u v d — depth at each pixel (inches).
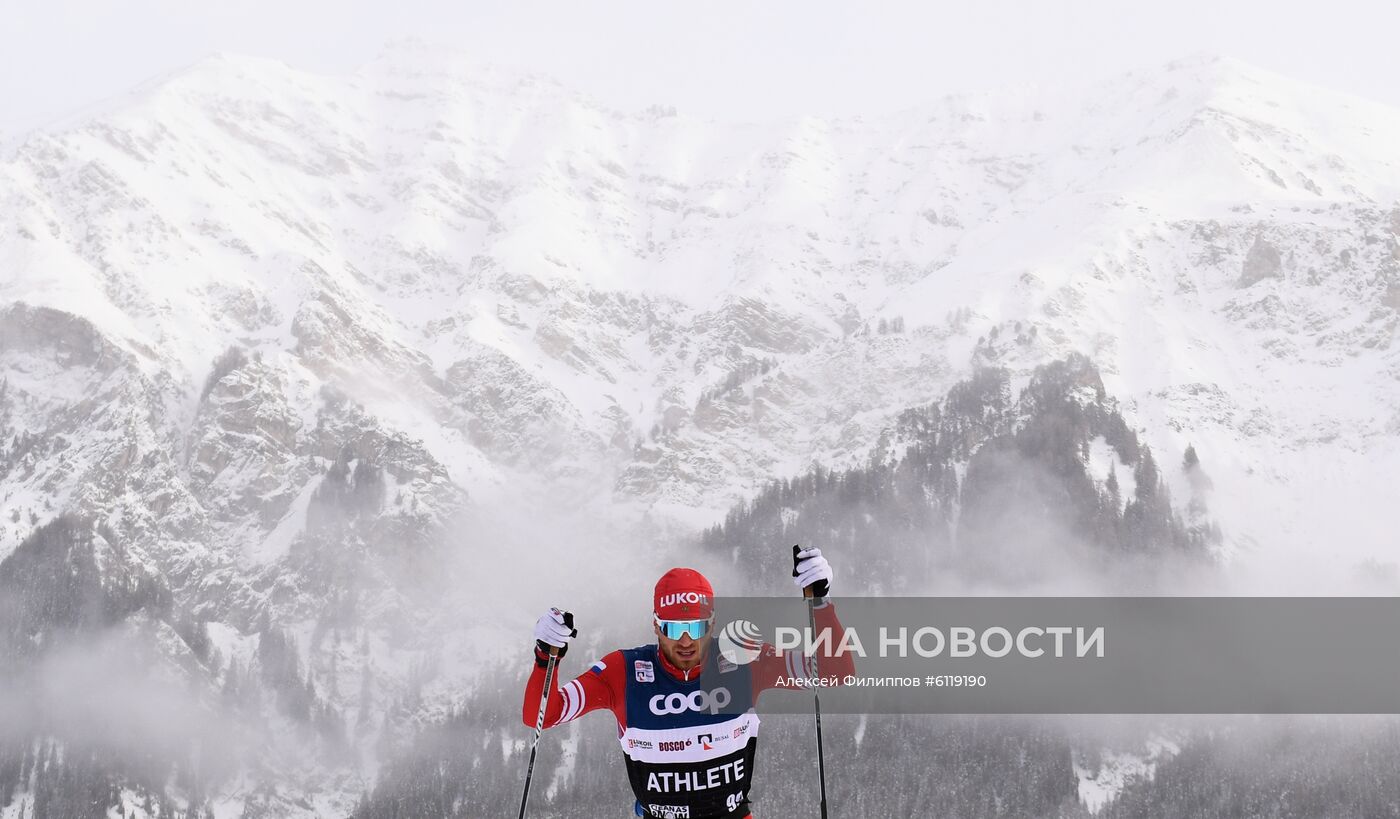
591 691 262.7
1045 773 6254.9
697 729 259.1
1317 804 5644.7
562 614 264.2
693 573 261.4
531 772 268.8
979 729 6801.2
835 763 6215.6
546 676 261.4
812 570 272.7
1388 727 6633.9
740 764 262.4
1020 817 5831.7
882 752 6412.4
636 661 264.7
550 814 6422.2
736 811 262.8
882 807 5787.4
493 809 6702.8
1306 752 6343.5
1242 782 5994.1
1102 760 6761.8
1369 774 5905.5
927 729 6678.2
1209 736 6840.6
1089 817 5846.5
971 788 6048.2
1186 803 5792.3
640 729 259.9
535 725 264.2
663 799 260.2
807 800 4739.2
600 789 6658.5
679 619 252.7
